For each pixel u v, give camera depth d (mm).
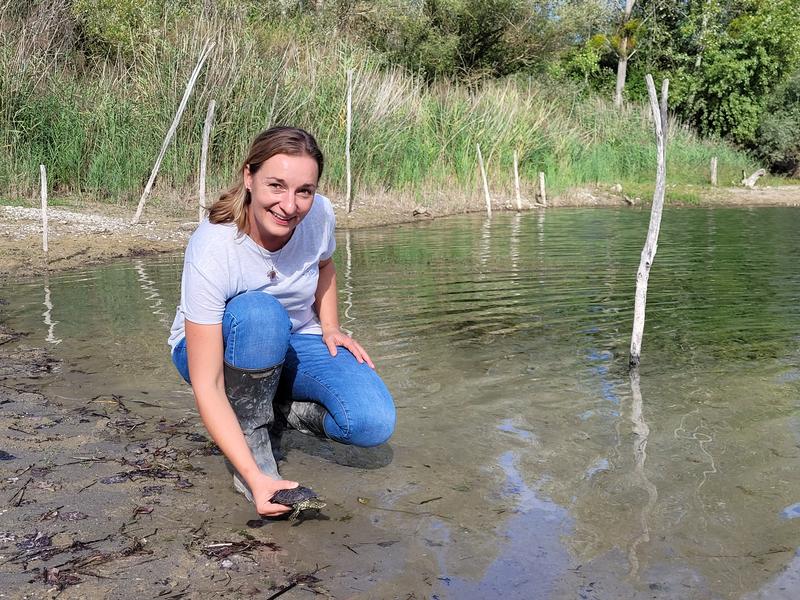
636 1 29391
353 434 2658
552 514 2439
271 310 2504
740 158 23500
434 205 13805
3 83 10961
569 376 3828
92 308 5367
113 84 12688
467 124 15523
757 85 26031
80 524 2387
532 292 5934
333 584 2062
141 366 4000
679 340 4535
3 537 2301
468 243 9102
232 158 12258
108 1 15156
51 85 11844
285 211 2367
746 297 5777
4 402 3459
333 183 13242
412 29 22234
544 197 15781
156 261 7691
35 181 11039
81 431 3143
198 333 2479
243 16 14273
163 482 2695
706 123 26406
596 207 15672
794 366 4004
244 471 2396
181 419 3291
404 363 4012
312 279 2744
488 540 2285
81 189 11789
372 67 15008
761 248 8742
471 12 22797
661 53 28031
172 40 12945
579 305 5484
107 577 2092
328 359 2793
